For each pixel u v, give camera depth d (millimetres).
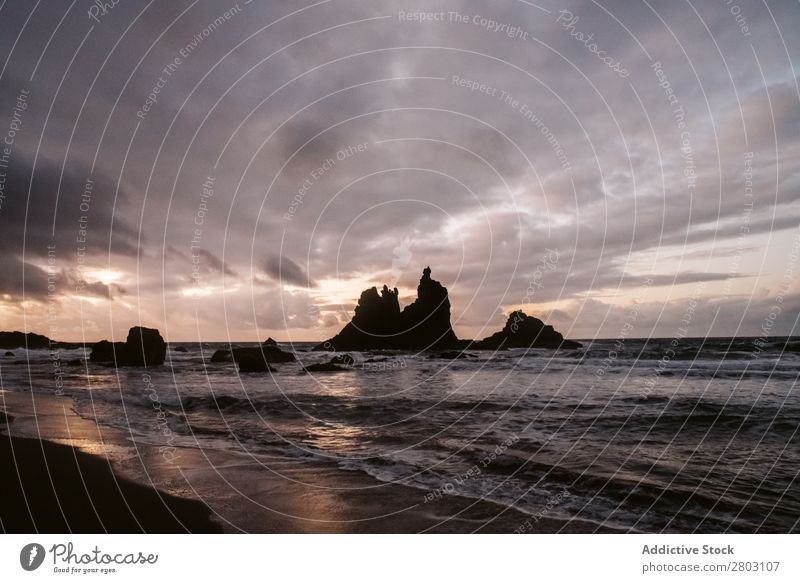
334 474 8875
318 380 26062
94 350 38531
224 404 17281
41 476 8414
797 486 8508
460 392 20844
